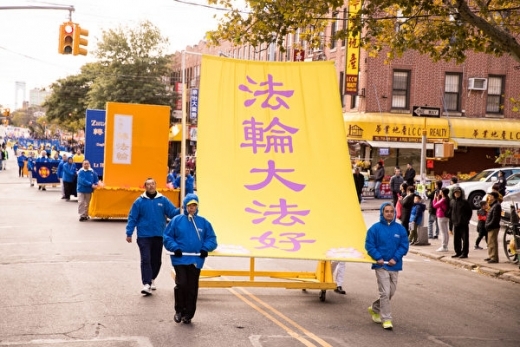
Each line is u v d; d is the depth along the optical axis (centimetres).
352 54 3706
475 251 1922
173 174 2591
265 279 1319
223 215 1034
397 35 1623
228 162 1091
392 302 1182
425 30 1712
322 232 1030
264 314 1021
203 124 1110
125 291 1161
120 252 1617
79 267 1398
